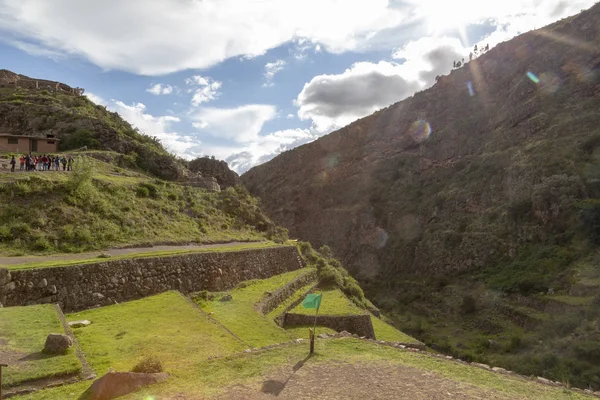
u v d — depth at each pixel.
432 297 57.41
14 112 42.84
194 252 19.97
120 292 15.30
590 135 57.81
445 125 95.12
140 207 25.09
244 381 7.90
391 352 10.12
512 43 92.69
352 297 32.56
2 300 12.22
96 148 38.25
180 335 11.14
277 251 29.06
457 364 9.41
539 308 42.59
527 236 54.34
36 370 7.61
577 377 28.59
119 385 7.18
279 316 19.22
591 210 48.12
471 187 71.25
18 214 18.30
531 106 72.81
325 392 7.49
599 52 70.50
